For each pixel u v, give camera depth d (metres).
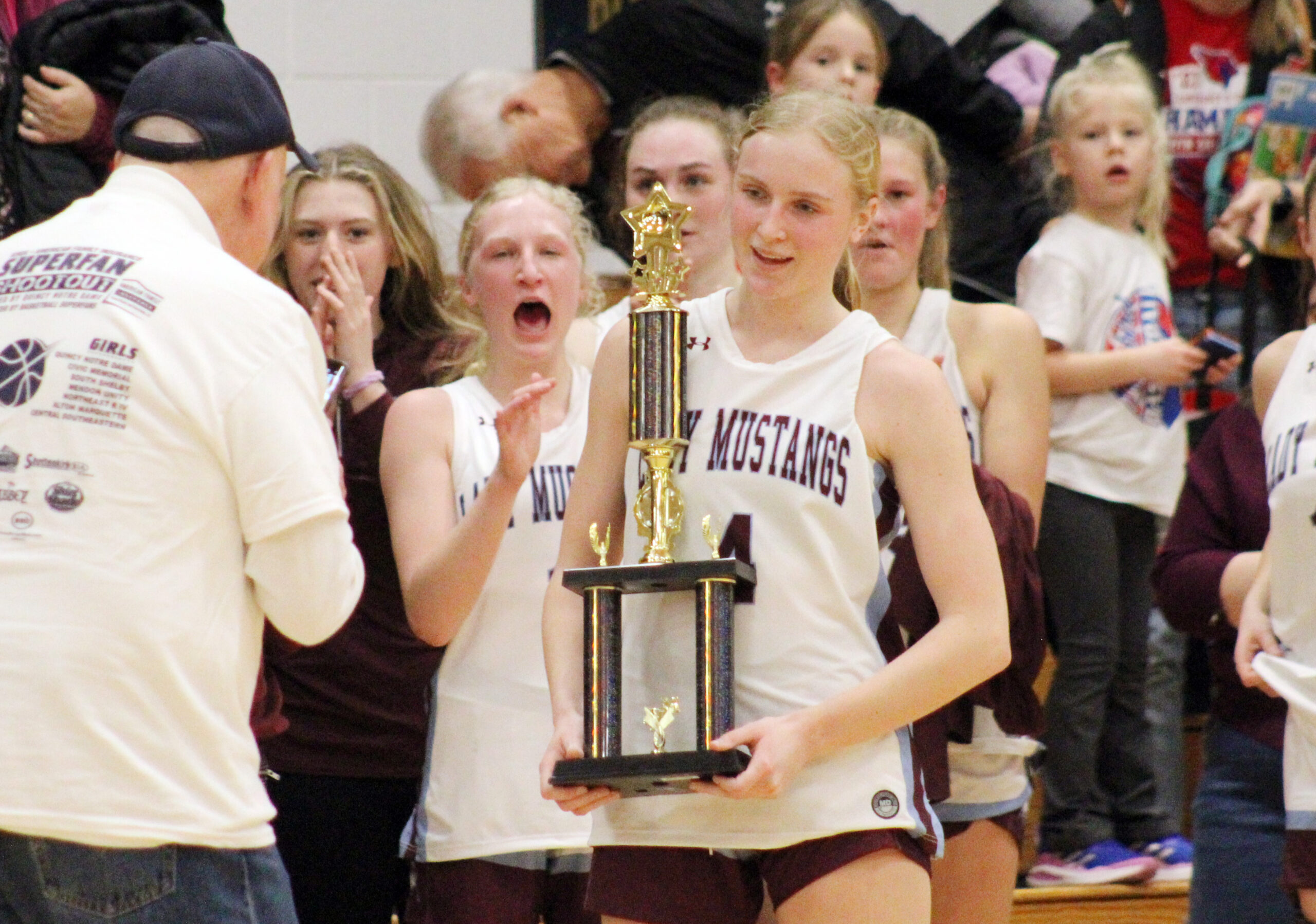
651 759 7.54
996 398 12.52
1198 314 16.83
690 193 12.62
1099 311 15.25
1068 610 14.41
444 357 12.92
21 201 13.77
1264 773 10.70
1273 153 15.87
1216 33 17.05
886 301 12.70
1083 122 15.60
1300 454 9.97
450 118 17.00
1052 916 13.69
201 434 7.70
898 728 8.12
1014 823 11.00
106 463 7.55
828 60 15.33
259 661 8.20
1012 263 16.80
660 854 8.12
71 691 7.31
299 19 19.03
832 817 7.82
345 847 11.11
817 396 8.11
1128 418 14.77
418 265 13.01
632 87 16.50
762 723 7.57
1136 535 14.84
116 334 7.68
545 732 10.65
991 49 18.70
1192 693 16.28
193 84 8.41
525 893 10.52
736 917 8.19
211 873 7.58
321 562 7.89
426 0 19.31
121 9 13.89
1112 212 15.63
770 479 8.01
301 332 8.12
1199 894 10.94
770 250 8.05
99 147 13.98
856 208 8.27
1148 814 14.42
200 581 7.67
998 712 10.38
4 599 7.37
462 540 10.02
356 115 19.19
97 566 7.45
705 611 7.70
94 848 7.36
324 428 8.08
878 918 7.78
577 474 8.71
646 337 8.11
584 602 7.89
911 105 16.67
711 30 16.33
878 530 8.27
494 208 11.51
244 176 8.52
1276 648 10.09
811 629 7.94
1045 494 14.59
